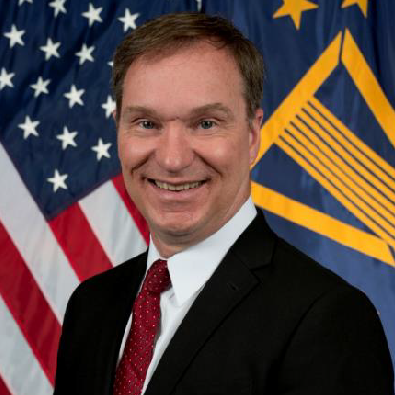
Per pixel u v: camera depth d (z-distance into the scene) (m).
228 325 1.34
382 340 1.32
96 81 3.10
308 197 2.91
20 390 3.03
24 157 3.08
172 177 1.35
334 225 2.89
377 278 2.85
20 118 3.10
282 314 1.31
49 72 3.12
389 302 2.84
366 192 2.88
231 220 1.46
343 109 2.93
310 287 1.34
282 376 1.26
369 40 2.96
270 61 2.97
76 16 3.12
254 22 3.00
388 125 2.90
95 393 1.55
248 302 1.36
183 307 1.44
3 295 3.04
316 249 2.89
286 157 2.93
